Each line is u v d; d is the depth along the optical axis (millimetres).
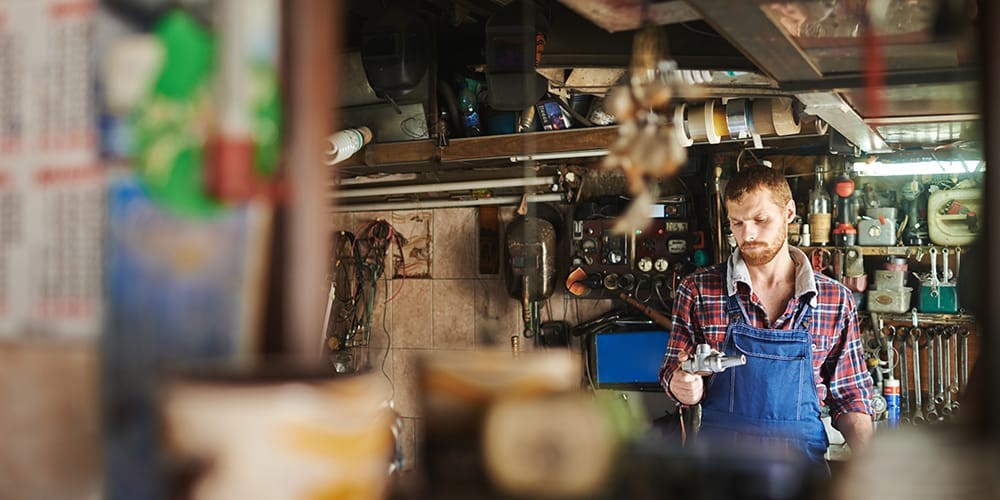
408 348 4852
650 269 4105
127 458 725
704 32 1918
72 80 774
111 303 730
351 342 4867
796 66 1675
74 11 775
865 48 1449
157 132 717
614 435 724
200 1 708
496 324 4660
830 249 3945
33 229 785
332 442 574
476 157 3635
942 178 3803
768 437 2168
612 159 1086
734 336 2320
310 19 752
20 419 781
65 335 772
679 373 2115
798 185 4035
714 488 703
